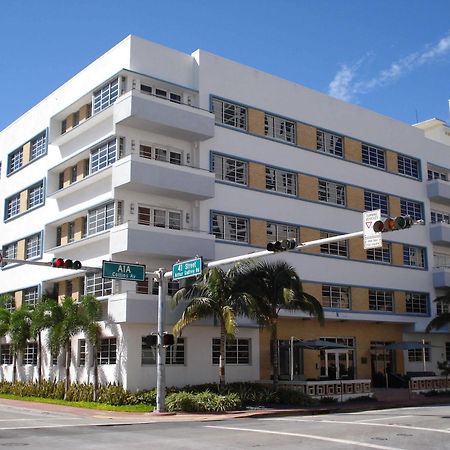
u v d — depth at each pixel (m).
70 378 31.03
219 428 18.42
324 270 35.50
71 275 32.59
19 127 40.69
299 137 36.00
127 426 19.31
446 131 48.44
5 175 41.72
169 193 29.78
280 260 32.22
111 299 27.95
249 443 14.67
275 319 27.62
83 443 14.73
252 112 34.00
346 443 14.80
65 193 33.38
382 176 40.19
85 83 33.75
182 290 26.70
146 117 28.70
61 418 22.05
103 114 30.52
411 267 40.56
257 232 32.88
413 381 32.91
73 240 33.22
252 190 33.16
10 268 39.19
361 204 38.50
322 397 27.98
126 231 27.50
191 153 31.69
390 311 38.75
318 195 36.31
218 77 32.81
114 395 26.08
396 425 19.08
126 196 29.20
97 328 27.58
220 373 26.72
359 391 29.61
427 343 41.84
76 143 33.66
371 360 38.22
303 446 14.15
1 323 33.69
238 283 26.80
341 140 38.47
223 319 25.66
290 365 32.22
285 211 34.38
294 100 36.25
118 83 30.30
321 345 31.25
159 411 23.34
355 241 37.59
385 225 16.53
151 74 30.91
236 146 32.94
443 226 41.97
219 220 31.70
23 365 35.75
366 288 37.50
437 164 44.41
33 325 29.70
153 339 23.75
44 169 36.81
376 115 40.88
